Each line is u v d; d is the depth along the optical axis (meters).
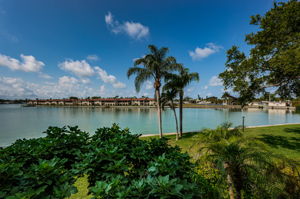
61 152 2.28
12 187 1.37
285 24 6.23
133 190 1.29
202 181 2.60
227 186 2.58
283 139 7.43
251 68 6.76
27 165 1.98
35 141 2.57
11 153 2.03
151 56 9.15
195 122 22.38
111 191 1.25
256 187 2.30
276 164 2.34
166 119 25.84
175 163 1.65
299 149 5.88
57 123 20.12
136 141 2.66
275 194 2.10
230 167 2.55
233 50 7.29
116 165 1.67
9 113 36.31
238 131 3.24
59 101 87.69
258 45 7.30
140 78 9.23
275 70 6.28
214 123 21.03
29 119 24.48
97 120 23.86
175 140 8.57
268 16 7.07
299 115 31.92
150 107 65.38
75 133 2.98
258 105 66.50
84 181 3.74
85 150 2.44
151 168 1.54
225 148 2.62
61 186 1.46
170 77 9.29
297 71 5.25
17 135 12.99
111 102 80.81
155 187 1.26
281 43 6.06
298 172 2.24
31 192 1.28
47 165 1.47
